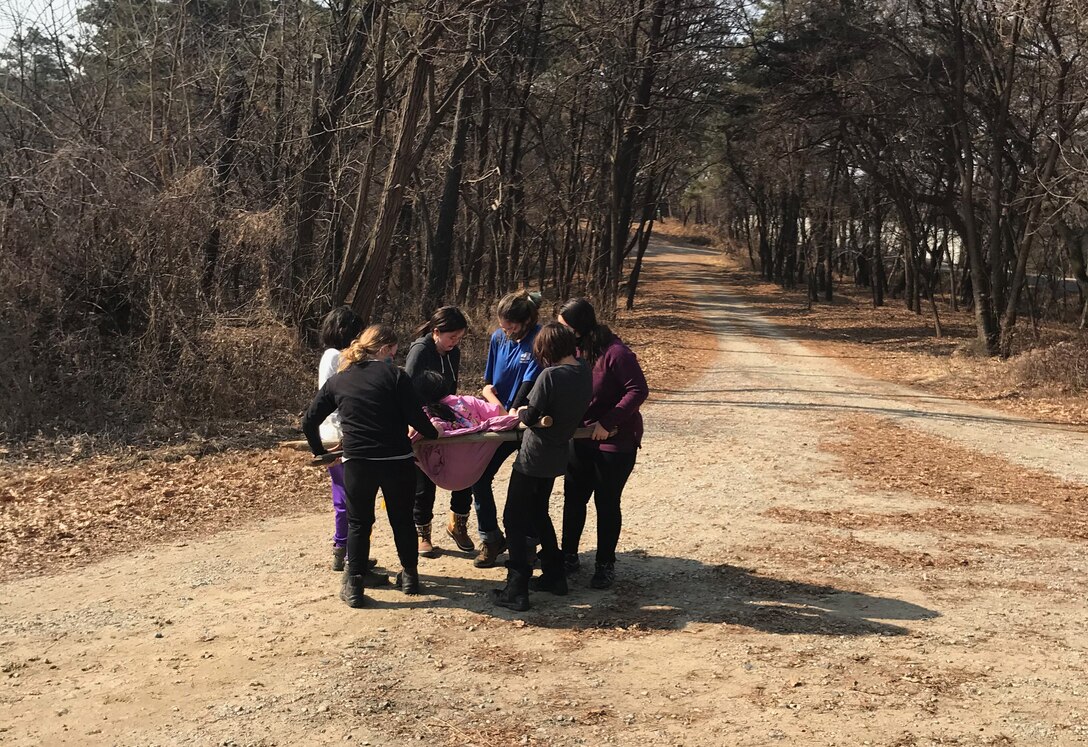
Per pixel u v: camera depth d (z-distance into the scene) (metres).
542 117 32.84
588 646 4.69
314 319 15.22
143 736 3.78
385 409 5.26
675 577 5.94
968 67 27.91
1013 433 13.36
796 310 48.72
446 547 6.69
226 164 16.52
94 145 13.52
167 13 16.34
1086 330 22.88
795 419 14.52
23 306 12.24
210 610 5.39
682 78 32.44
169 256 13.09
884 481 9.48
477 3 14.94
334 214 16.94
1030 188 26.27
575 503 5.80
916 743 3.57
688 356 26.95
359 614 5.21
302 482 9.38
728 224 88.00
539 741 3.65
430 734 3.73
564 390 5.13
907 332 37.41
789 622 5.05
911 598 5.51
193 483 9.33
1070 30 21.27
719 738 3.65
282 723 3.85
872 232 55.44
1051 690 4.07
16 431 11.16
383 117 16.41
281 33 17.89
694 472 9.86
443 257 22.31
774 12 32.34
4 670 4.55
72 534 7.44
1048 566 6.30
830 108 30.97
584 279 37.66
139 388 12.13
